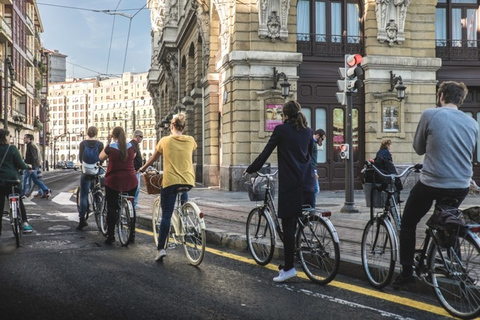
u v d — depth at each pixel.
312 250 5.23
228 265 6.03
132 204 7.21
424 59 18.81
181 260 6.30
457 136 4.18
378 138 18.61
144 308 4.22
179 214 6.27
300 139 5.20
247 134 18.00
